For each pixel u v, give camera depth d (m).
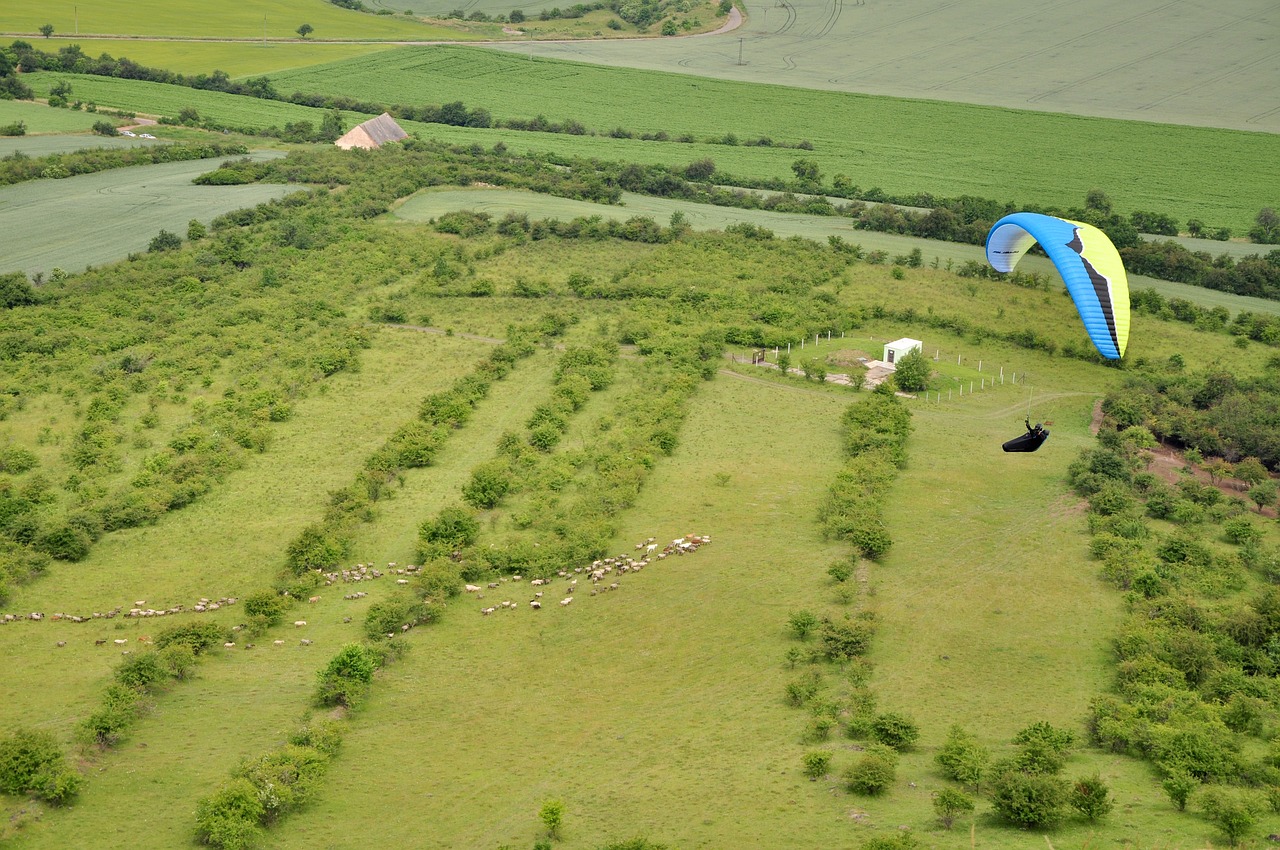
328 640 93.44
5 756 71.19
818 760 72.31
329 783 73.31
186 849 66.06
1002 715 81.56
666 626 95.44
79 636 93.06
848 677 86.19
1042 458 131.38
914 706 82.81
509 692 85.69
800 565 105.62
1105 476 122.19
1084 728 79.69
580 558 105.31
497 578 104.19
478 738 79.19
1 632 93.31
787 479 124.94
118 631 94.00
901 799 69.50
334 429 137.38
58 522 109.88
